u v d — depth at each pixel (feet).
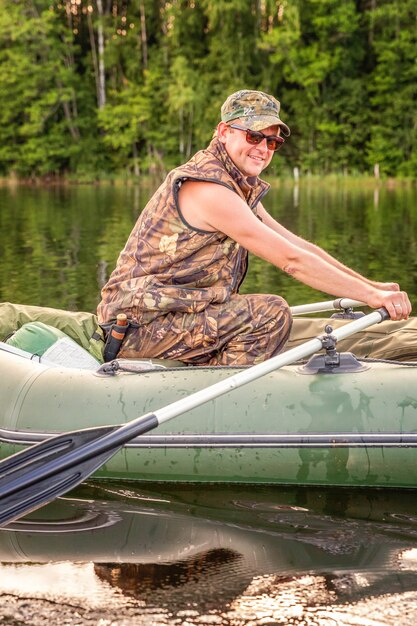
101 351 9.21
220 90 88.48
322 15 87.40
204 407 7.95
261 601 5.72
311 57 86.74
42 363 8.93
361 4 90.38
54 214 42.52
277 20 90.74
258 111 8.37
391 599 5.72
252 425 7.82
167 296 8.65
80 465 6.98
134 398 8.03
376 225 34.37
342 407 7.76
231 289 8.86
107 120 92.53
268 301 8.76
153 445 7.93
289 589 5.86
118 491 7.80
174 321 8.75
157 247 8.66
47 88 95.45
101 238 30.17
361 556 6.39
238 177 8.58
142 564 6.27
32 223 36.76
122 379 8.25
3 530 6.90
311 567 6.19
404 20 86.63
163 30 95.50
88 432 7.00
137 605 5.68
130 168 97.14
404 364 8.14
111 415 7.97
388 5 84.84
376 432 7.65
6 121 94.79
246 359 8.70
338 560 6.31
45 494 6.92
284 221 36.63
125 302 8.81
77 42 101.55
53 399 8.17
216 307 8.74
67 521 7.10
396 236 29.86
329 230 32.22
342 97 88.02
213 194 8.31
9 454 8.11
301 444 7.72
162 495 7.70
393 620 5.47
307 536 6.76
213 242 8.58
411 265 22.47
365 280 8.82
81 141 94.68
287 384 7.99
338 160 89.10
